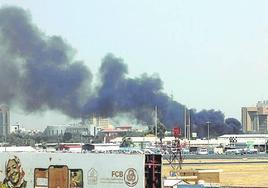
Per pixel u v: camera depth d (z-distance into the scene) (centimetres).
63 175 6581
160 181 6122
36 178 6781
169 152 16188
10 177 6981
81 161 6475
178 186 8244
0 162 7056
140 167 6128
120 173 6256
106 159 6319
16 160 6931
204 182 10194
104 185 6319
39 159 6750
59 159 6612
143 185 6100
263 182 12219
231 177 13575
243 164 18175
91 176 6412
